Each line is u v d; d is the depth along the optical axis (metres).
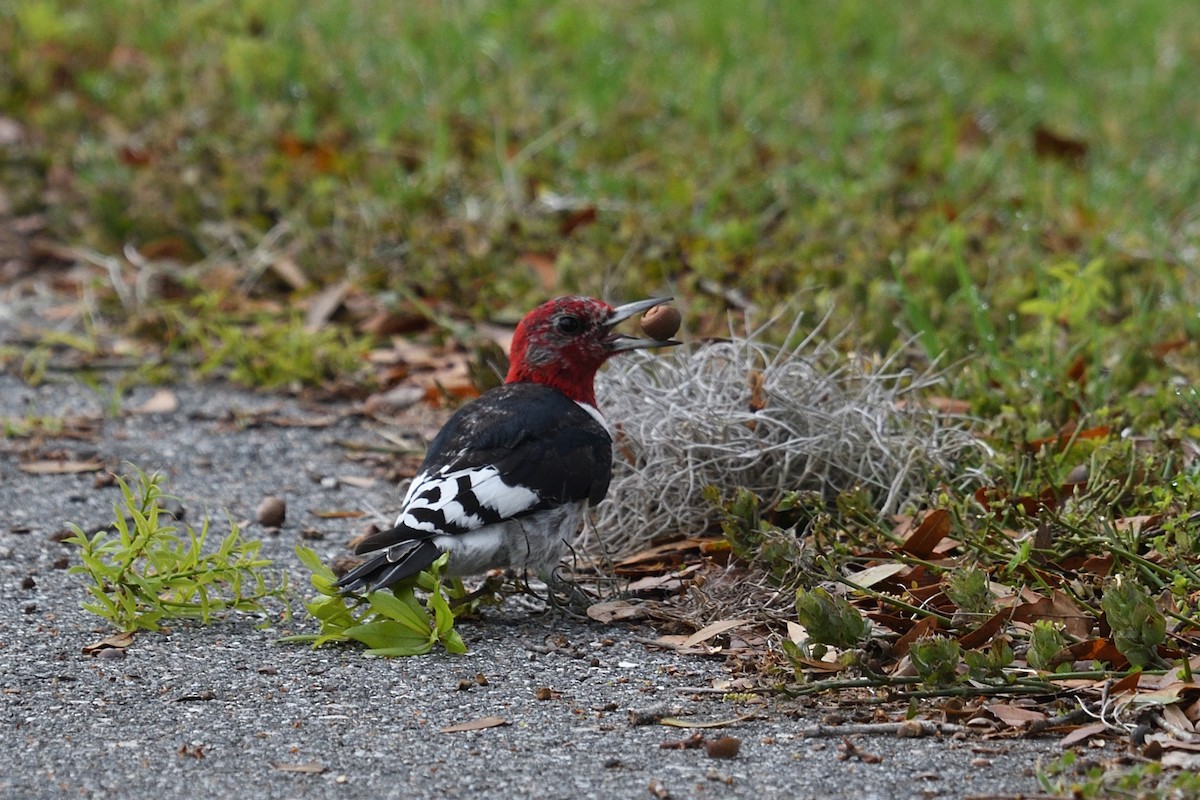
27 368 13.43
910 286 13.51
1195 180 16.69
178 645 8.20
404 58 20.00
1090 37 22.69
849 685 7.31
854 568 8.91
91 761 6.79
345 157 17.09
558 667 7.98
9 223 16.53
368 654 8.09
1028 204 15.98
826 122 18.61
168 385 13.18
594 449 8.74
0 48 20.34
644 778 6.64
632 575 9.33
